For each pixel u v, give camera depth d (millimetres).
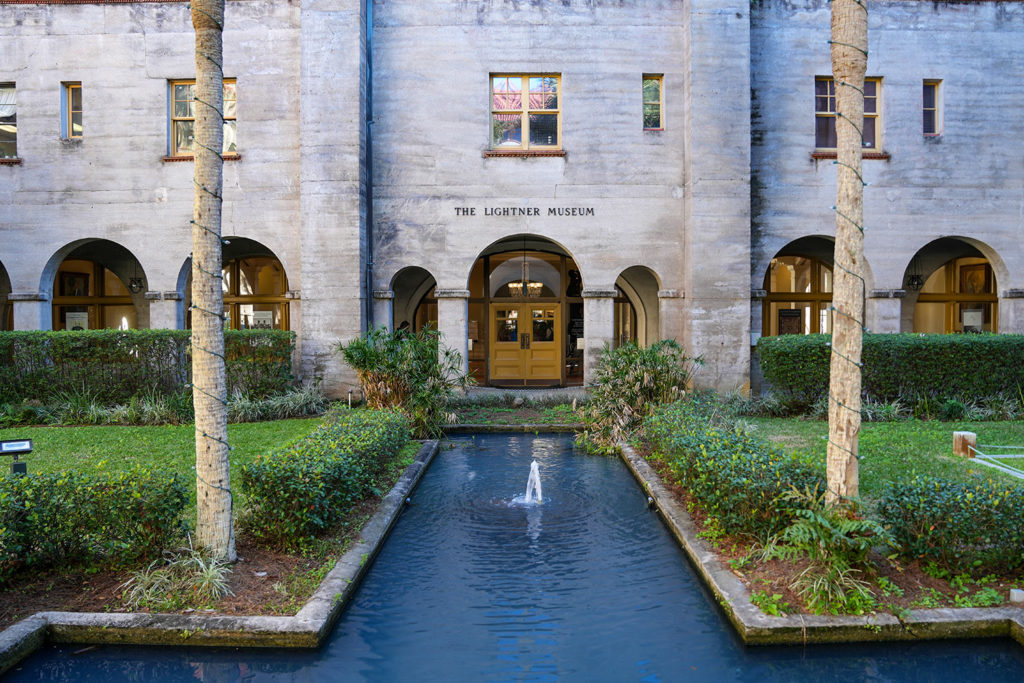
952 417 10875
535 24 13688
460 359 12031
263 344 12211
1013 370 11391
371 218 13688
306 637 4000
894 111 13844
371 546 5438
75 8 13617
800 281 16891
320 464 5480
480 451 9789
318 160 13078
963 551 4496
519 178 13695
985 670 3836
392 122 13680
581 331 17562
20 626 4008
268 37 13594
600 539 6016
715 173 13234
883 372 11430
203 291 4871
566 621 4469
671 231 13719
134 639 4043
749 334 13289
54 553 4738
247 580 4672
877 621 4039
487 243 13688
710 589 4766
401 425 8867
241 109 13609
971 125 13930
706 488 5664
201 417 4852
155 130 13664
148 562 4773
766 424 10680
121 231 13695
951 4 13836
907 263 13898
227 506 4910
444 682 3762
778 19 13852
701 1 13180
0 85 13875
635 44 13680
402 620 4477
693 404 10383
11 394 11578
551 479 8141
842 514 4473
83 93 13641
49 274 13844
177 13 13609
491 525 6414
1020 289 13883
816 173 13898
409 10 13680
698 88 13227
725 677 3795
